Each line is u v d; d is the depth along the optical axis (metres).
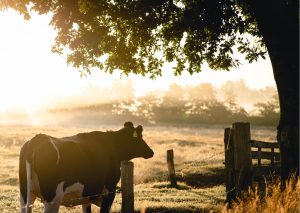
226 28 11.63
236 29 11.75
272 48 10.21
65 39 11.36
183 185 16.58
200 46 12.59
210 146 36.75
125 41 12.91
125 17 11.59
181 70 13.86
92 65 12.38
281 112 10.22
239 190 9.18
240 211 7.48
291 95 9.98
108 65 13.11
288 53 10.02
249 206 7.57
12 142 42.09
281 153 10.09
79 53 11.91
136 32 12.29
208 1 11.04
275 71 10.23
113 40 12.44
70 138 8.52
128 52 13.05
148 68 13.80
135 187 16.09
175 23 11.57
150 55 13.75
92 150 8.57
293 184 8.91
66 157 7.79
